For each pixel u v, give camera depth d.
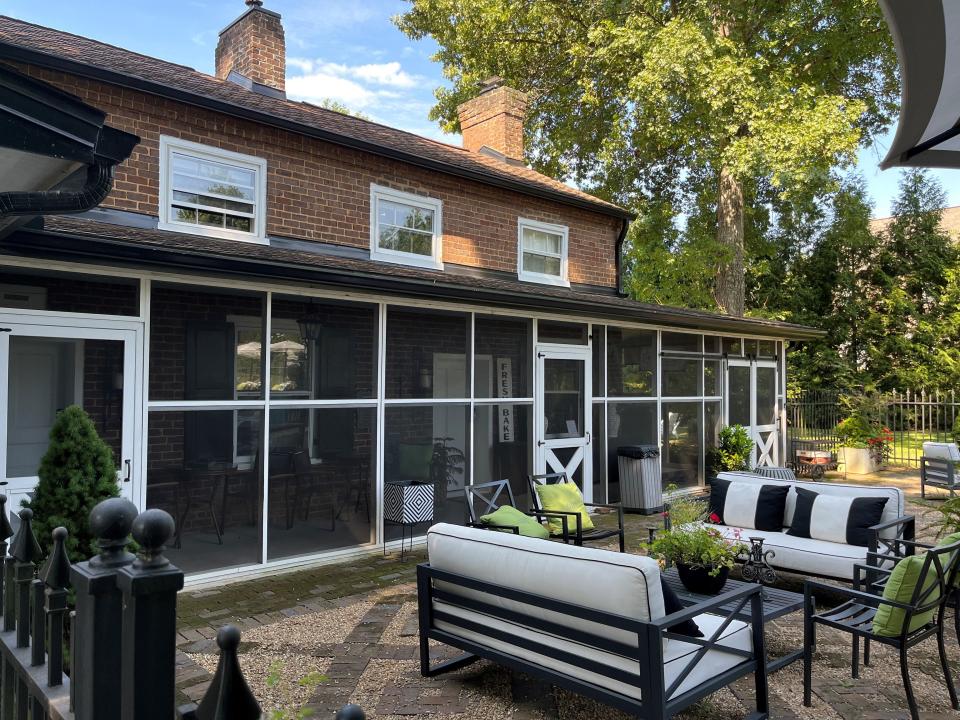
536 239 12.84
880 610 4.23
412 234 10.82
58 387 5.96
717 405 13.50
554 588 3.79
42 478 4.01
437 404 8.77
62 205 3.54
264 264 6.50
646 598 3.42
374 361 8.16
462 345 9.10
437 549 4.55
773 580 5.52
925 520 10.08
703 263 19.75
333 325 7.80
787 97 15.94
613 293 14.26
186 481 6.67
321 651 5.11
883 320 26.48
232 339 7.02
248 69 11.34
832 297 27.77
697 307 21.11
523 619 4.02
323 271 6.91
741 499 7.46
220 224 8.79
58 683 2.09
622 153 21.77
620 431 11.45
